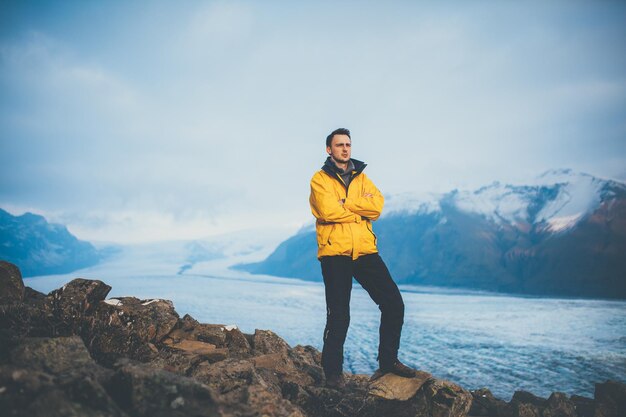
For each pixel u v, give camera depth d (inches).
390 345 171.5
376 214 165.3
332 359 161.8
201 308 4790.8
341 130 167.6
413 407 164.2
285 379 171.6
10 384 100.7
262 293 7258.9
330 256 163.2
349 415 155.9
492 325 4345.5
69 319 156.0
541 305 6983.3
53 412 93.0
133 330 163.9
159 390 111.0
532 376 2180.1
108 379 117.8
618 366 2443.4
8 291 183.6
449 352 2849.4
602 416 329.7
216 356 164.1
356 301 6609.3
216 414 111.0
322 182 163.2
